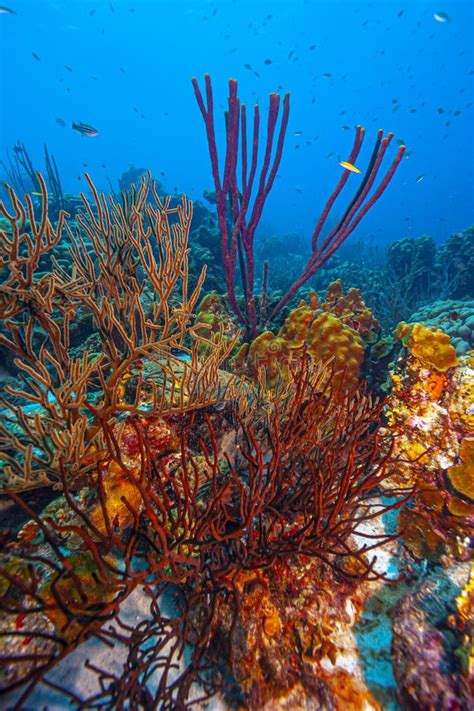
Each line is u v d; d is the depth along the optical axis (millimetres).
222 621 2057
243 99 89750
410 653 1779
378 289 11789
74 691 1923
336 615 2162
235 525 2279
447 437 2916
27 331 2398
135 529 1653
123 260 3205
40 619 2020
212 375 2852
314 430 2596
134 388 3301
